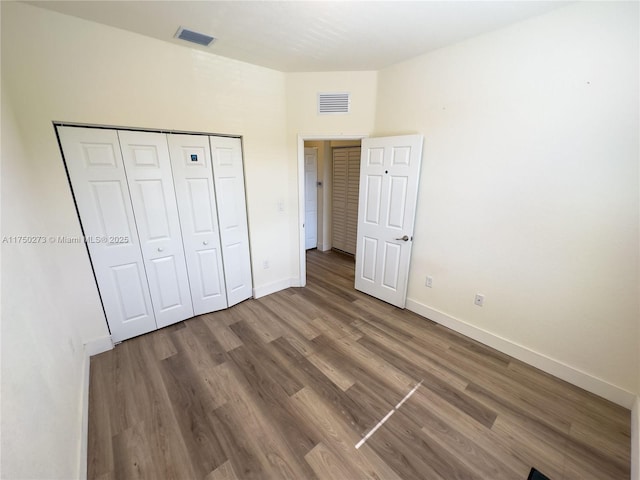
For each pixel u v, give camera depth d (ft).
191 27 6.61
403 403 6.09
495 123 7.07
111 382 6.61
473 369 7.16
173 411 5.84
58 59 6.11
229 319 9.45
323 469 4.75
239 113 8.98
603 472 4.74
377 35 7.04
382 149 9.59
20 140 5.74
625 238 5.68
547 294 6.84
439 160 8.39
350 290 11.86
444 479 4.60
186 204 8.58
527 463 4.87
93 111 6.65
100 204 7.16
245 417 5.71
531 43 6.26
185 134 8.16
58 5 5.66
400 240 9.68
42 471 3.36
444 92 7.93
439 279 9.06
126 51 6.83
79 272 7.07
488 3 5.63
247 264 10.52
